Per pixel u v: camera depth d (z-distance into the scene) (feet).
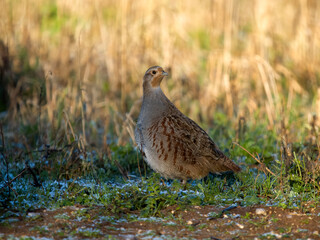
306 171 36.11
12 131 50.47
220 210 32.37
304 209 31.99
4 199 33.14
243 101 57.00
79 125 49.83
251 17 85.81
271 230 29.01
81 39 73.36
